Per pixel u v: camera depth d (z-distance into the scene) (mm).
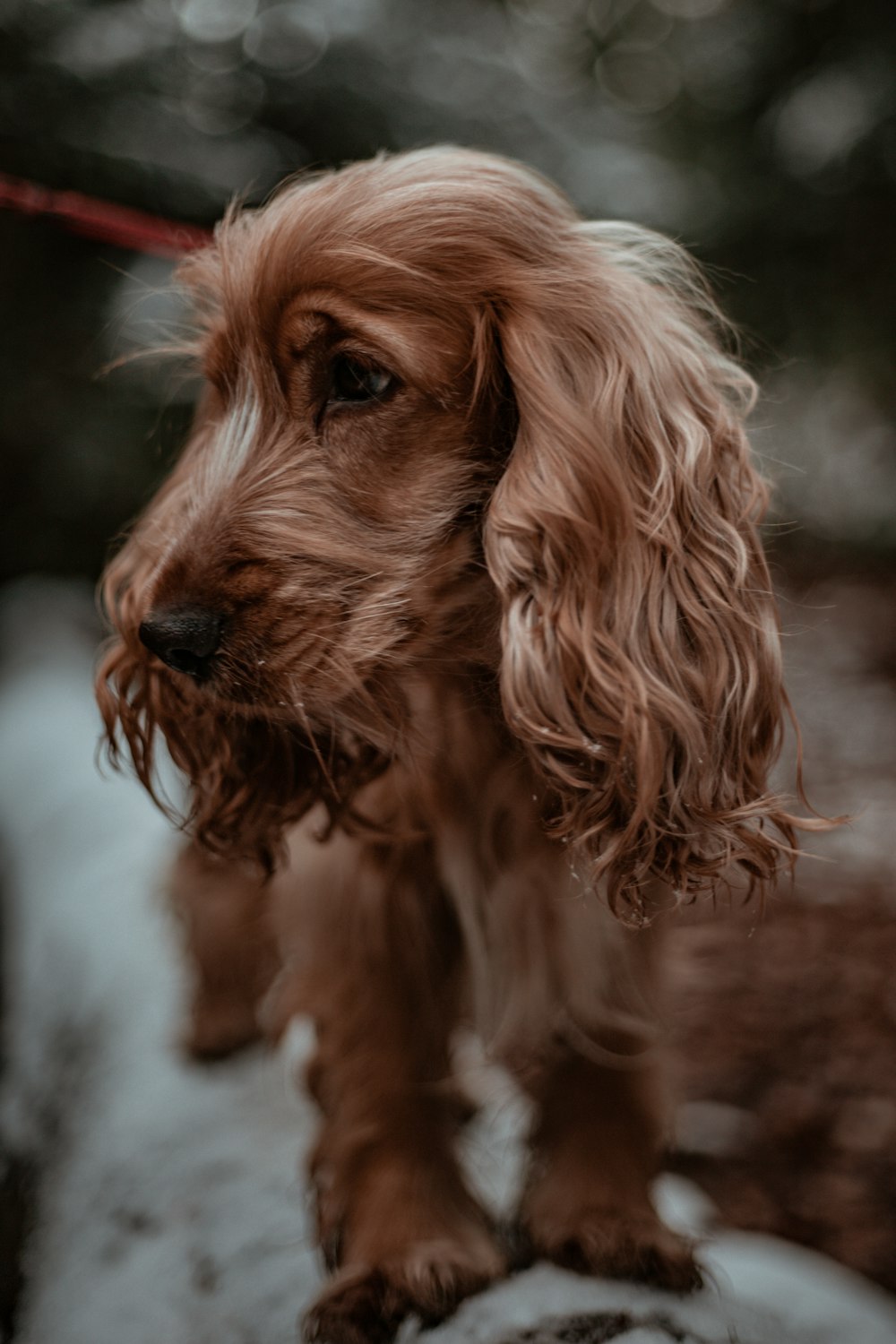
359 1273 1539
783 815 1461
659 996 1721
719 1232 2141
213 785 1736
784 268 7457
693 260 1739
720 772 1462
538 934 1646
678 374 1518
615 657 1408
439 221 1465
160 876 2727
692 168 7676
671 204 6141
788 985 3174
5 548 6199
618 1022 1651
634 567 1431
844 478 8758
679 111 7988
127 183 4355
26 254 5273
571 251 1532
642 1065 1694
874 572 8133
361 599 1467
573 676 1405
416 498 1478
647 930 1681
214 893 2404
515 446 1466
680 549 1453
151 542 1663
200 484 1535
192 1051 2467
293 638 1449
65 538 6184
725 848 1447
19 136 4180
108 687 1789
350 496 1478
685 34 8375
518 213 1504
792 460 8148
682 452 1469
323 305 1434
